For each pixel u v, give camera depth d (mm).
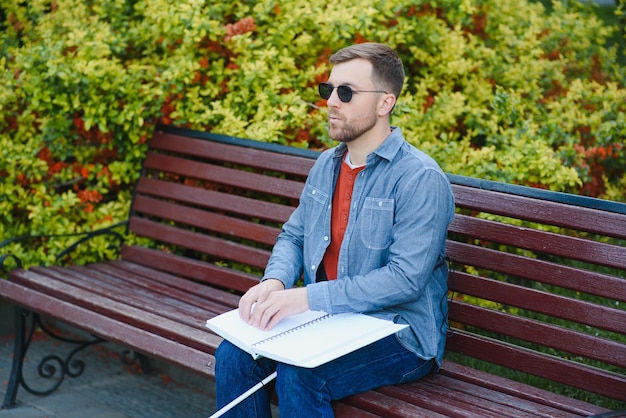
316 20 3803
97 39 3949
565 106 4047
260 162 3508
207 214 3643
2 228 4035
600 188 3957
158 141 3898
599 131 3865
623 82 4422
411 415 2291
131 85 3877
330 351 2283
